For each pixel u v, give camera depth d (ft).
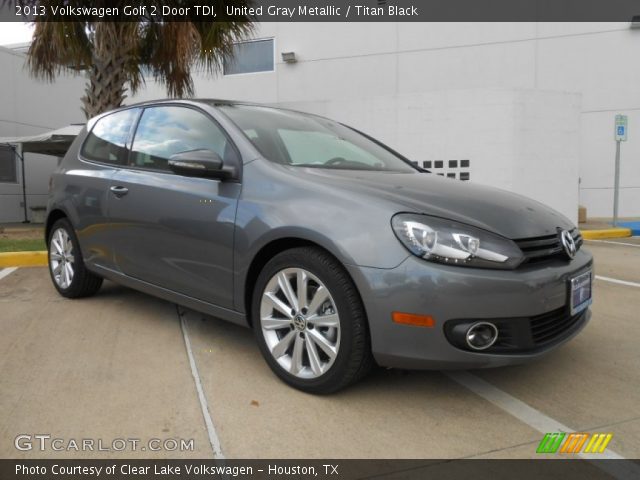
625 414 8.20
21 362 9.89
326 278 8.14
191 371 9.54
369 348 7.99
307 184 8.91
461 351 7.52
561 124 32.83
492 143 32.12
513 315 7.63
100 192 12.66
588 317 9.64
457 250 7.54
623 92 42.04
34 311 13.29
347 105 34.14
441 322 7.46
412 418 7.96
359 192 8.46
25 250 21.97
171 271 10.80
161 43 25.79
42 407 8.11
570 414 8.19
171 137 11.60
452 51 43.50
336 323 8.09
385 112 33.53
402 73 44.39
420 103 32.99
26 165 44.16
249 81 47.62
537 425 7.82
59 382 9.02
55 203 14.32
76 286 13.99
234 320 9.79
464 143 32.50
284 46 46.57
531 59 42.50
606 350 11.07
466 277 7.43
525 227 8.33
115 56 25.14
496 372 9.75
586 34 41.91
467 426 7.76
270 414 7.98
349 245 7.88
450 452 7.07
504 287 7.54
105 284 16.31
